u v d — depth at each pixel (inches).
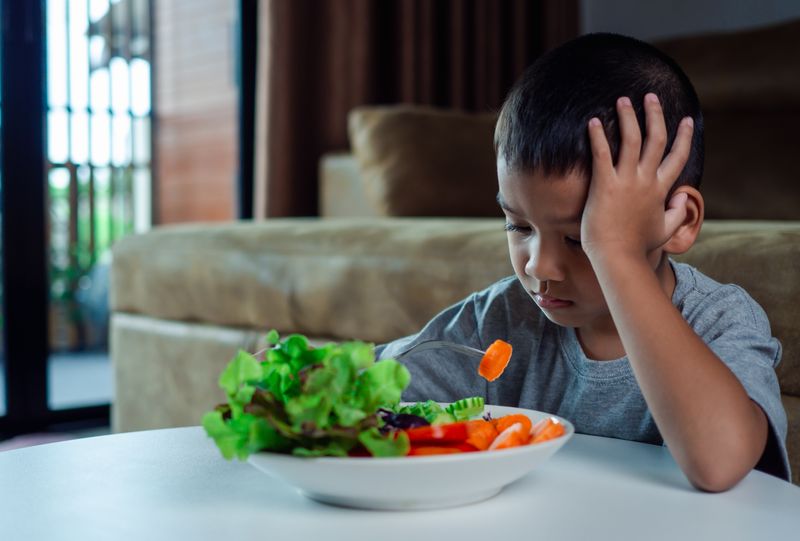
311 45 105.9
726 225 51.8
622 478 25.6
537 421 27.0
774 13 120.4
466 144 94.8
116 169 175.9
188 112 188.4
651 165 26.8
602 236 26.4
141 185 183.3
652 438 32.4
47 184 108.9
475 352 28.9
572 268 27.9
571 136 26.8
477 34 121.0
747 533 20.8
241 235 78.1
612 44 29.5
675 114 29.1
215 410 23.0
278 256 73.0
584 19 138.3
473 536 20.4
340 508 22.6
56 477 25.3
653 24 131.6
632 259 26.4
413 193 90.5
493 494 23.7
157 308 84.6
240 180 113.3
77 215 168.4
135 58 168.6
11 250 105.4
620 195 26.4
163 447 28.9
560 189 26.9
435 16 118.5
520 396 36.0
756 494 24.1
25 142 105.8
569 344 34.3
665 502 23.3
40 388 108.1
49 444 29.3
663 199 27.1
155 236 86.5
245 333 75.4
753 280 45.6
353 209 98.0
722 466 24.0
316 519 21.7
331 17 106.6
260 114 103.3
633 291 25.9
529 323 35.8
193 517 21.8
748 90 101.5
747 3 122.7
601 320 33.1
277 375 22.0
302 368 22.0
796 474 43.8
